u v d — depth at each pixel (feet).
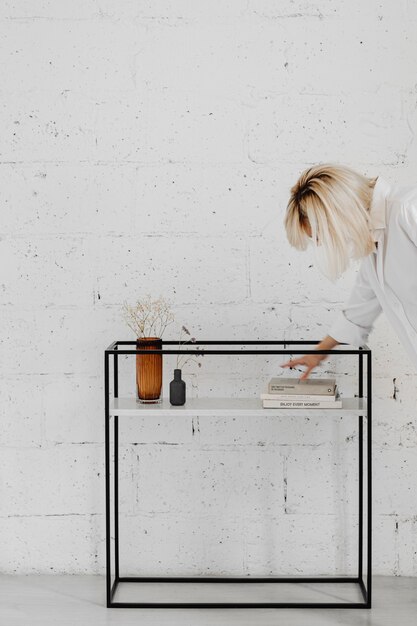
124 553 8.46
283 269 8.29
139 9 8.14
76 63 8.18
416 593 7.95
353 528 8.40
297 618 7.40
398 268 6.47
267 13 8.11
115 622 7.30
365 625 7.23
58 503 8.46
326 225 6.18
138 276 8.32
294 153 8.19
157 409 7.47
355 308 7.51
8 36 8.16
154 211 8.27
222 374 8.37
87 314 8.36
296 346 8.34
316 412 7.42
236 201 8.24
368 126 8.14
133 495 8.45
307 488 8.41
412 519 8.38
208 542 8.46
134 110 8.20
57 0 8.15
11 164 8.25
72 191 8.26
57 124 8.21
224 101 8.17
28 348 8.38
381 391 8.30
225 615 7.47
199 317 8.34
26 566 8.47
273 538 8.44
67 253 8.31
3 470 8.45
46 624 7.25
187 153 8.21
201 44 8.14
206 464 8.42
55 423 8.43
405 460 8.34
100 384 8.41
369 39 8.10
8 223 8.29
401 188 6.45
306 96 8.15
